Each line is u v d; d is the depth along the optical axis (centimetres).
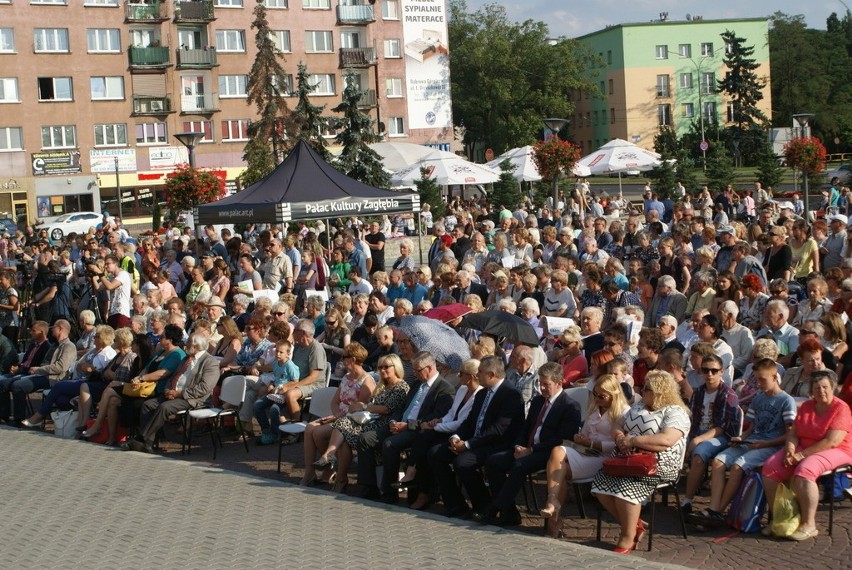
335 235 2616
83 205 6350
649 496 900
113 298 1938
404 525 971
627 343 1227
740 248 1522
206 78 6681
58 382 1491
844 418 902
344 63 7056
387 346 1271
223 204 2192
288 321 1575
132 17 6397
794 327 1209
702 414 980
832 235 1781
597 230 2123
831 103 10931
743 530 905
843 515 928
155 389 1366
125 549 926
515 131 8875
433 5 7362
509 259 1969
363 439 1088
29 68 6147
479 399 1028
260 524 986
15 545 957
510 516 971
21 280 2742
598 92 9475
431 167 3803
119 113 6425
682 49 9962
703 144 5422
